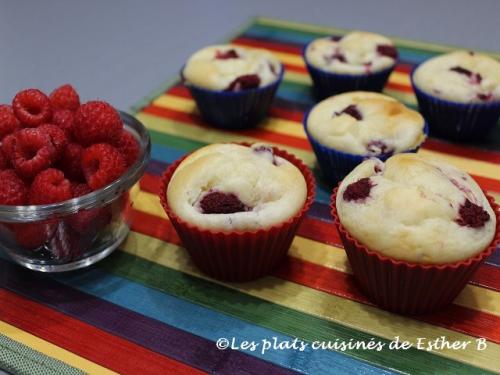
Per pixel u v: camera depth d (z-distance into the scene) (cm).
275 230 21
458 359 20
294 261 24
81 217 21
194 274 24
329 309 22
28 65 41
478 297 22
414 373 19
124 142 23
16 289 23
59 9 50
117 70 40
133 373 20
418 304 21
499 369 19
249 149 24
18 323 22
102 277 24
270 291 23
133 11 50
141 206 27
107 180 21
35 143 21
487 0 47
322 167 29
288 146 31
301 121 33
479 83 30
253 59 33
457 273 20
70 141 23
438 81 30
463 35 42
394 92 36
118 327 21
